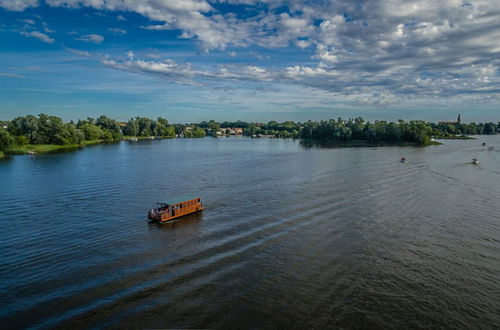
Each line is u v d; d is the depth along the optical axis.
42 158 160.38
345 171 119.50
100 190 86.94
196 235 54.25
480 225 58.31
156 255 46.81
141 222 61.03
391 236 53.28
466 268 42.91
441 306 35.16
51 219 62.62
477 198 77.31
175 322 32.53
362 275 41.16
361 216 63.50
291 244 50.22
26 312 33.91
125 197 79.38
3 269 42.75
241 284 39.09
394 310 34.47
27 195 81.38
